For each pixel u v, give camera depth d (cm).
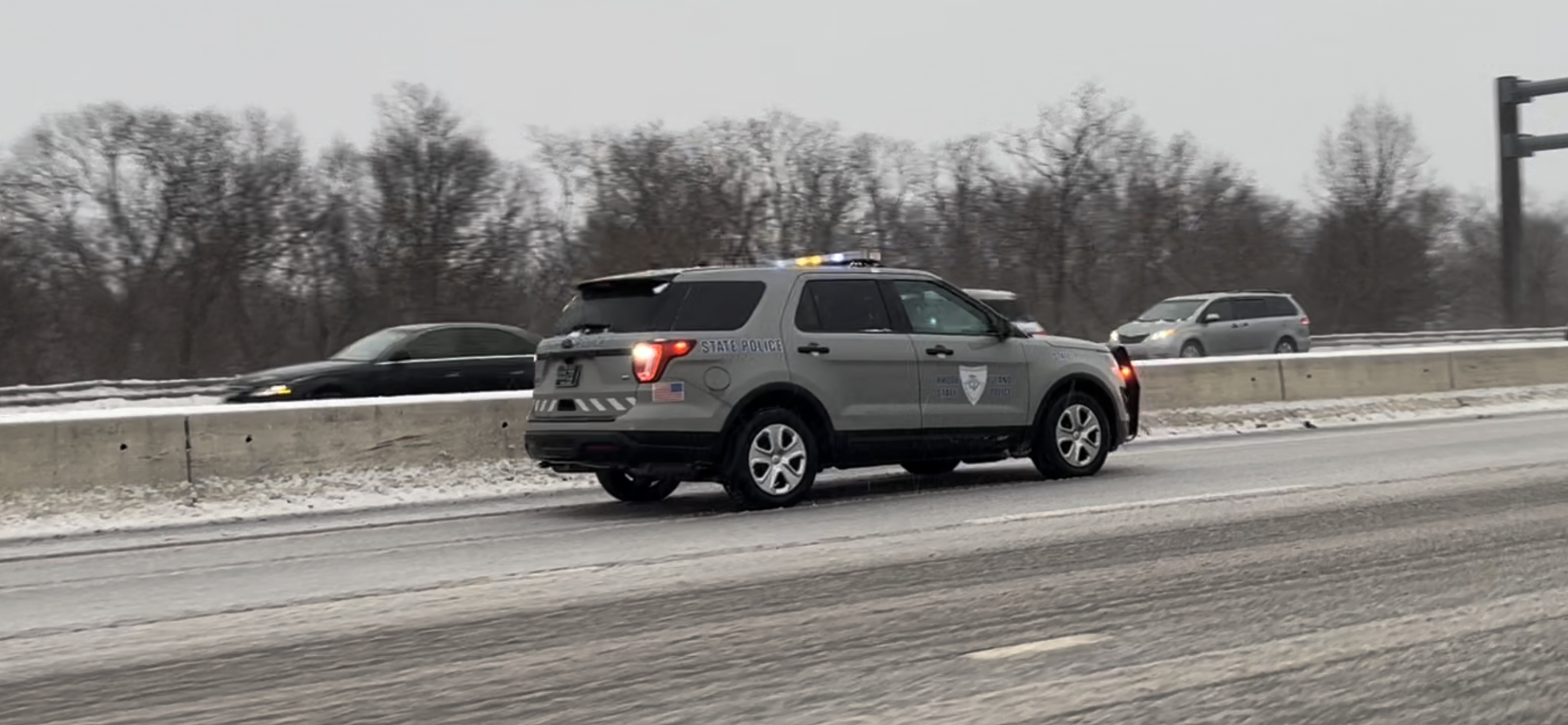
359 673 584
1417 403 2050
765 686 548
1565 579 729
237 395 1742
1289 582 731
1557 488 1085
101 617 722
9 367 4266
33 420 1127
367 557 905
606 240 4925
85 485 1134
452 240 4856
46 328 4400
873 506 1080
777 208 5228
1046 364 1207
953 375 1145
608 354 1041
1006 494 1130
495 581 791
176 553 960
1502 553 805
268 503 1191
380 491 1245
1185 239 5553
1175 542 865
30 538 1067
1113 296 5438
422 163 4894
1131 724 490
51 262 4491
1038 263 5316
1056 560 811
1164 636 618
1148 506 1033
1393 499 1042
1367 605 674
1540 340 4262
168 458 1171
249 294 4734
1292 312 3175
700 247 4866
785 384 1060
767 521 1009
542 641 634
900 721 496
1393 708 506
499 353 1886
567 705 528
